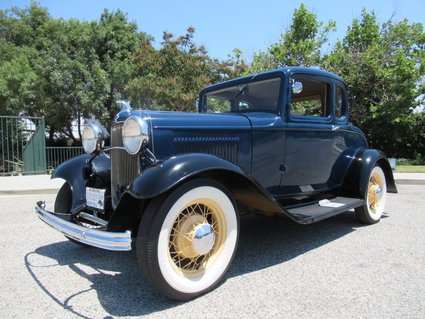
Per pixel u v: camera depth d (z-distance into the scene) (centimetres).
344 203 404
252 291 262
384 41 1566
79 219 336
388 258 330
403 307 236
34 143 1129
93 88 1739
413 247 363
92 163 358
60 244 384
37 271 305
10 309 238
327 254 343
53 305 243
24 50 1992
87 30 1911
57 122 1841
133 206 260
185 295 247
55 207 364
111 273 301
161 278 236
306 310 233
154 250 233
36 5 2295
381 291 260
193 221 258
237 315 227
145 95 1398
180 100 1395
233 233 277
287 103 368
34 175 1082
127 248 225
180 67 1500
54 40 1936
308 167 398
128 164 292
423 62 1420
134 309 237
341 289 264
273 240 390
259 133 345
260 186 282
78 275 297
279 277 288
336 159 438
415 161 1557
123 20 2077
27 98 1722
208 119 315
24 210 569
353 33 1603
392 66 1466
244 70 1588
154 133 281
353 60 1460
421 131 1627
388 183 494
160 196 240
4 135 1180
